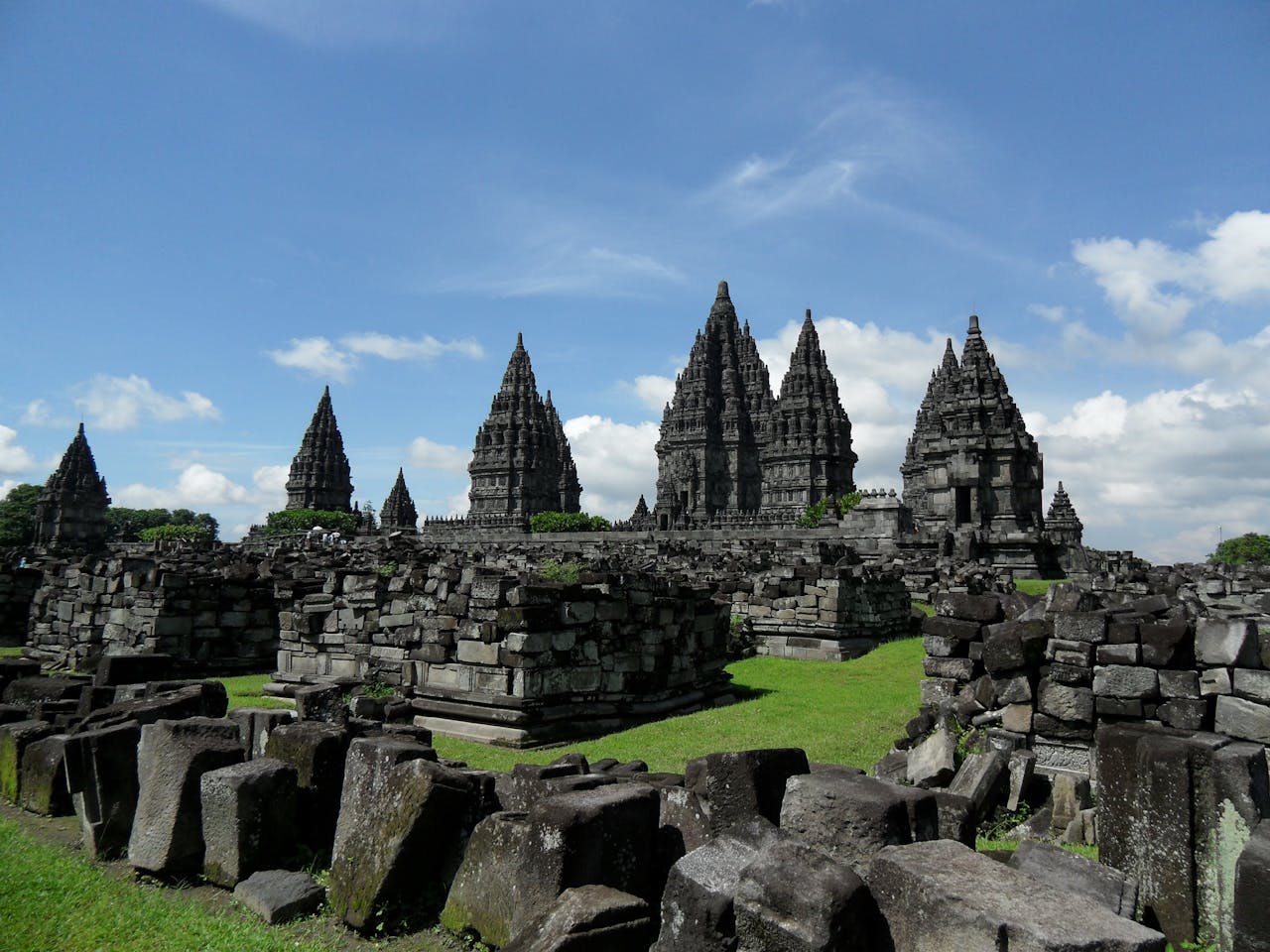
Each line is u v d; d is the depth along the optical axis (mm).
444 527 104812
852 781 5715
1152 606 11477
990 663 10820
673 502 105938
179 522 147250
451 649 14289
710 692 16953
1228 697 8945
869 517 48906
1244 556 96875
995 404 50062
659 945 5047
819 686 18188
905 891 4504
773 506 100938
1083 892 5316
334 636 16859
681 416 116312
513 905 5719
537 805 5871
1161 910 5926
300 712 9805
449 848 6535
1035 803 9344
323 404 123500
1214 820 5758
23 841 8086
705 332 123000
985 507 48156
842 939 4352
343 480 122938
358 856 6430
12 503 111188
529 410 116438
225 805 7102
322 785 7684
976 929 4062
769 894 4551
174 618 20938
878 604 25906
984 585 32438
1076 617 10172
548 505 120500
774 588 24000
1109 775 6414
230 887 6984
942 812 6453
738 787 6137
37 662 13594
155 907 6520
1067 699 10078
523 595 13359
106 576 23188
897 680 18688
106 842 7812
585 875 5594
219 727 7703
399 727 9414
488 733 13180
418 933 6156
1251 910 4773
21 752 9820
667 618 15766
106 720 9125
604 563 31453
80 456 90250
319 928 6266
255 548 50438
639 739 13055
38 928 6105
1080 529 81562
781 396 103250
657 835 6281
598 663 14320
